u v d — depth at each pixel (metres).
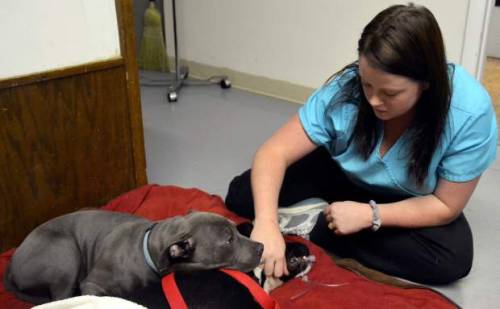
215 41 3.45
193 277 1.06
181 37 3.63
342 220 1.28
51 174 1.53
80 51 1.50
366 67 1.02
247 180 1.55
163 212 1.58
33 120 1.44
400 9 1.03
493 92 3.19
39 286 1.21
